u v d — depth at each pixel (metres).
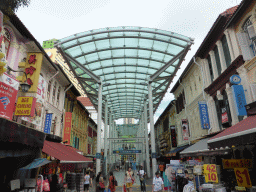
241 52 10.41
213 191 6.42
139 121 38.81
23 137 4.65
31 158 6.07
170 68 19.64
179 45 15.88
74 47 16.03
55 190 9.30
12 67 9.34
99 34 15.28
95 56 17.64
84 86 22.67
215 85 13.16
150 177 23.06
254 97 8.77
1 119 3.86
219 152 9.45
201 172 7.39
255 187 6.11
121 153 25.48
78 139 24.58
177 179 8.99
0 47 5.98
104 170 22.75
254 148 8.32
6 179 5.86
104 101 28.05
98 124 19.45
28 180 5.34
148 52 17.56
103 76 21.61
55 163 11.51
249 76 9.65
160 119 36.84
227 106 11.40
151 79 20.00
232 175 7.89
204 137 14.47
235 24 10.97
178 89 23.30
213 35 13.16
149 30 15.06
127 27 14.97
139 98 28.22
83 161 11.63
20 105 8.48
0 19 4.88
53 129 15.48
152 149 18.47
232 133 5.79
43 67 13.21
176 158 22.72
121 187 15.27
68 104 20.48
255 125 5.16
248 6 9.73
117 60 18.72
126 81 23.12
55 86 16.50
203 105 14.34
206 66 14.95
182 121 18.94
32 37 10.01
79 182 11.66
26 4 4.28
